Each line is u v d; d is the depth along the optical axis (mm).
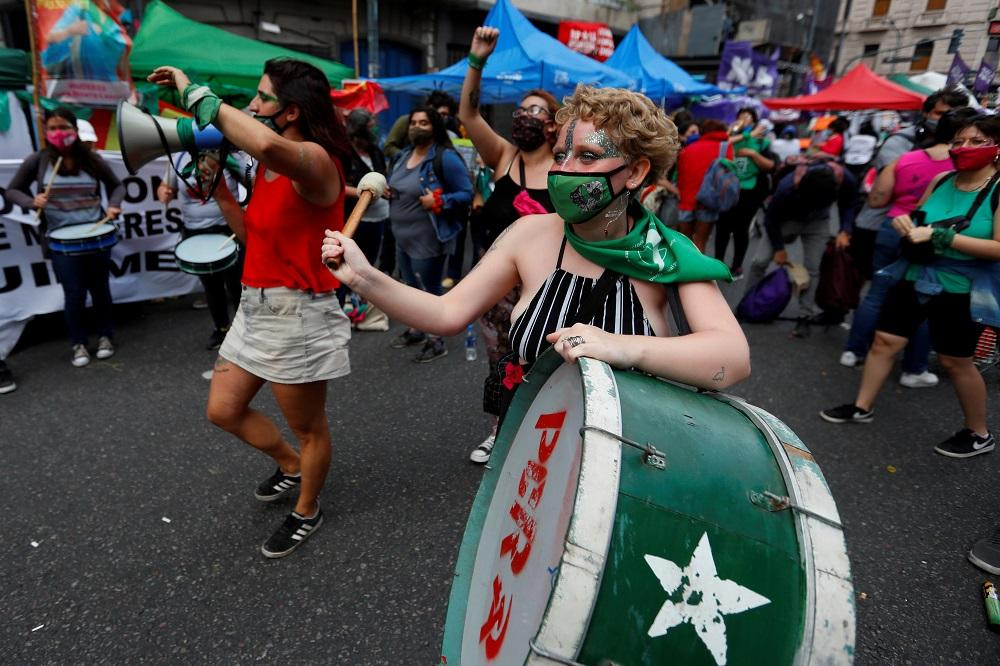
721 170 5844
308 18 11188
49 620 1966
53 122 3561
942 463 3053
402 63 12969
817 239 4871
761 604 857
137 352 4148
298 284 1987
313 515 2340
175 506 2547
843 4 27578
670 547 836
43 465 2816
